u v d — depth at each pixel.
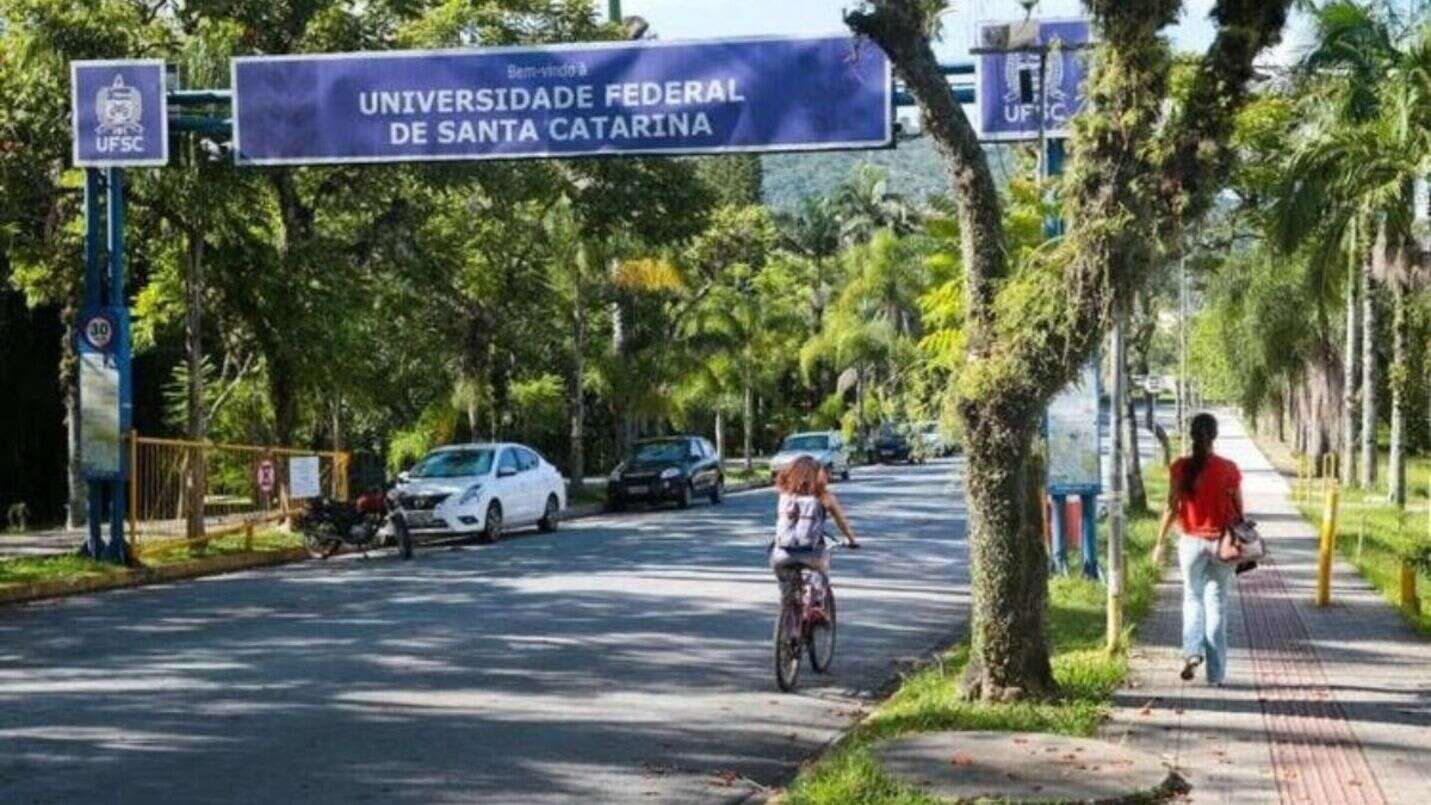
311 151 22.91
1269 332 51.09
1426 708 11.88
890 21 11.52
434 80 22.59
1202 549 12.77
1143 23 11.01
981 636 11.91
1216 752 10.28
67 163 28.50
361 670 14.36
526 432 53.50
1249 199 29.30
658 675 14.23
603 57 22.17
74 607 20.39
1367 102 26.38
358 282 32.41
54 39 26.66
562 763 10.52
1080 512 21.12
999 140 20.70
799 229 108.25
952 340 21.30
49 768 10.13
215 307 32.34
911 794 8.91
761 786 10.07
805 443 58.69
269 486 29.62
